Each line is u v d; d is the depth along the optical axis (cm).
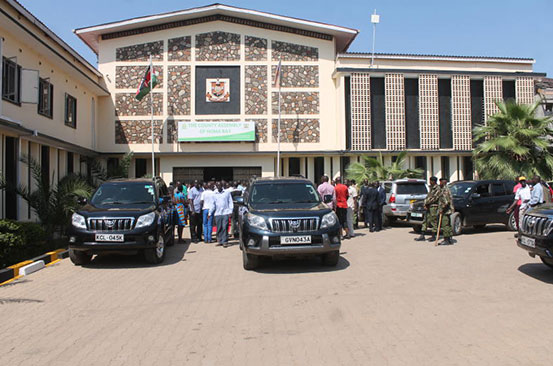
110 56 2275
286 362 423
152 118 2116
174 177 2277
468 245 1180
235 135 2227
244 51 2297
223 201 1235
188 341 484
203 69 2291
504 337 485
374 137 2288
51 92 1669
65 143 1644
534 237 776
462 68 2391
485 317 558
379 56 2314
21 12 1382
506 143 1938
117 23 2206
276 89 2300
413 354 438
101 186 1088
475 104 2356
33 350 462
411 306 609
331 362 421
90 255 991
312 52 2327
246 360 429
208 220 1309
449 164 2362
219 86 2284
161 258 984
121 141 2253
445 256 1008
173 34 2284
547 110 2433
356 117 2250
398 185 1672
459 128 2314
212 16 2289
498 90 2334
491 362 417
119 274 858
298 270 877
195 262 988
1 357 444
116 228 915
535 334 494
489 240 1280
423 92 2300
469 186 1459
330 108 2319
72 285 763
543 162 1994
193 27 2291
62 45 1709
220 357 438
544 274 811
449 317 559
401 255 1027
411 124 2319
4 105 1298
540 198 1208
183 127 2217
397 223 1856
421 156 2345
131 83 2272
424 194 1653
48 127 1627
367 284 742
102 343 482
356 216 1672
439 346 460
